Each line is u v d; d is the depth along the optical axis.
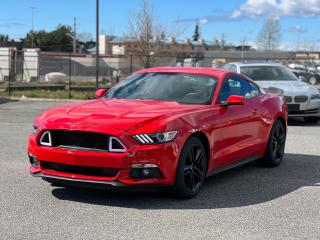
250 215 5.57
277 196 6.44
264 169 8.19
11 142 10.32
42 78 46.31
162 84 7.16
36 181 6.91
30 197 6.11
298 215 5.61
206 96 6.88
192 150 6.17
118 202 5.97
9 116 15.71
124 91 7.23
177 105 6.50
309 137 11.71
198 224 5.21
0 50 44.06
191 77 7.23
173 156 5.78
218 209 5.79
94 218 5.35
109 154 5.55
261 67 15.18
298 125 14.20
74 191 6.41
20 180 6.96
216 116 6.64
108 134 5.56
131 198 6.15
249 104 7.63
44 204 5.83
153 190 5.78
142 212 5.60
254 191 6.68
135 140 5.58
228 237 4.83
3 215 5.39
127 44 45.28
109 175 5.62
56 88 31.48
